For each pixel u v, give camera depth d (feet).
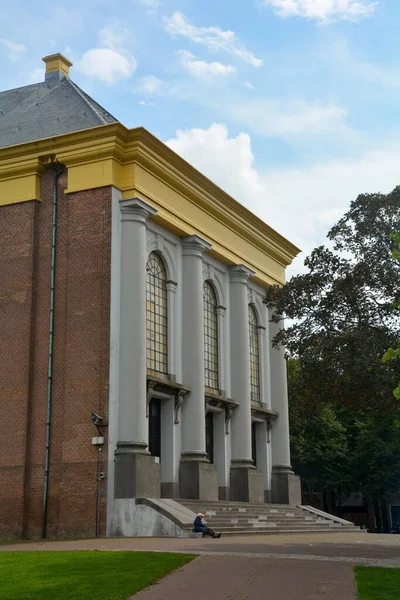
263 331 149.79
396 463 201.67
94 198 106.22
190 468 115.03
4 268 110.11
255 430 146.72
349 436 218.59
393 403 84.94
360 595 43.80
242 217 138.72
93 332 102.22
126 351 102.32
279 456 147.54
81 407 100.73
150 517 93.81
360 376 81.41
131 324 102.94
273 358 151.23
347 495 242.78
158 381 109.70
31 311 106.93
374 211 85.40
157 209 112.16
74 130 115.75
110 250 103.81
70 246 106.32
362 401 87.61
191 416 117.50
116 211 106.01
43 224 110.11
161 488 113.80
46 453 101.81
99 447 98.32
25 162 111.04
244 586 46.60
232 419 133.28
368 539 94.17
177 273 121.08
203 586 46.73
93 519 96.53
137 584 46.52
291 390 93.71
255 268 145.07
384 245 85.35
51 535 99.09
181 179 118.42
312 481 208.74
